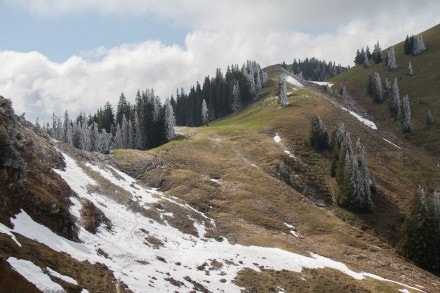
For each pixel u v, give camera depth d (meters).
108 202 52.16
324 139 114.69
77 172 55.78
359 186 89.81
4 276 22.78
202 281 40.91
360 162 93.25
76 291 26.45
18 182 34.56
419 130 170.88
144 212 55.12
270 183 85.38
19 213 32.44
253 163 99.62
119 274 33.69
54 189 42.22
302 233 68.69
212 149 104.50
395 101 186.50
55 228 35.16
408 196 100.56
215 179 83.50
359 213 88.81
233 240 57.94
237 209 70.69
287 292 44.09
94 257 34.62
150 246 45.50
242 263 49.03
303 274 50.06
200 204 69.75
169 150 96.88
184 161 90.38
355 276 53.41
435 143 160.75
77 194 46.72
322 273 51.56
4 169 33.62
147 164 83.12
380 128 174.62
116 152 88.56
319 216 76.38
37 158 46.38
